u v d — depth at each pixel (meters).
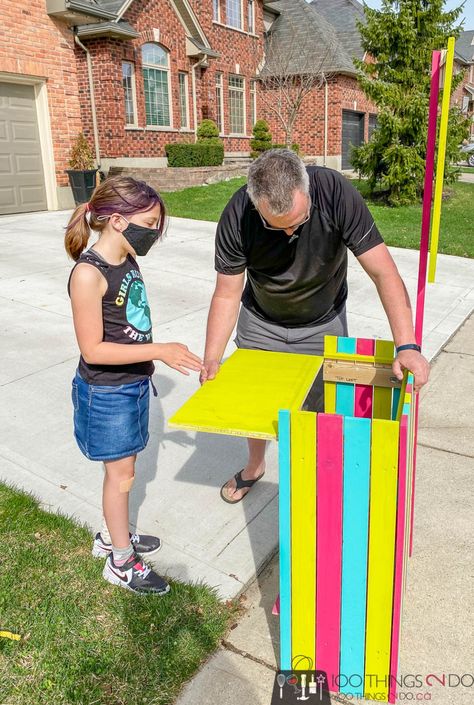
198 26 15.77
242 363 2.38
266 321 2.70
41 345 4.77
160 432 3.59
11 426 3.57
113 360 2.03
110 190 1.98
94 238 8.05
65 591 2.27
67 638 2.07
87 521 2.72
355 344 2.29
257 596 2.34
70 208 12.06
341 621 1.85
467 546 2.62
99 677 1.94
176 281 6.68
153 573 2.34
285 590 1.85
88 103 13.64
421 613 2.25
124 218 1.99
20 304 5.71
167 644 2.07
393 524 1.68
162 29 14.80
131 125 14.26
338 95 20.58
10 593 2.24
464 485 3.09
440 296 6.56
